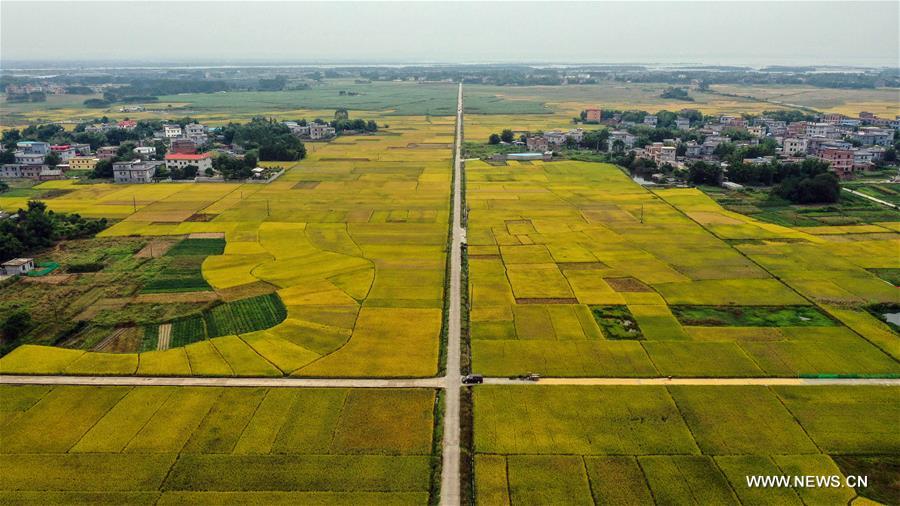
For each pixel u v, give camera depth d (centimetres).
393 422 8119
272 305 11869
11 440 7756
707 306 11831
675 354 9894
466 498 6844
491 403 8544
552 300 12081
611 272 13625
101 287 12719
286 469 7244
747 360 9681
